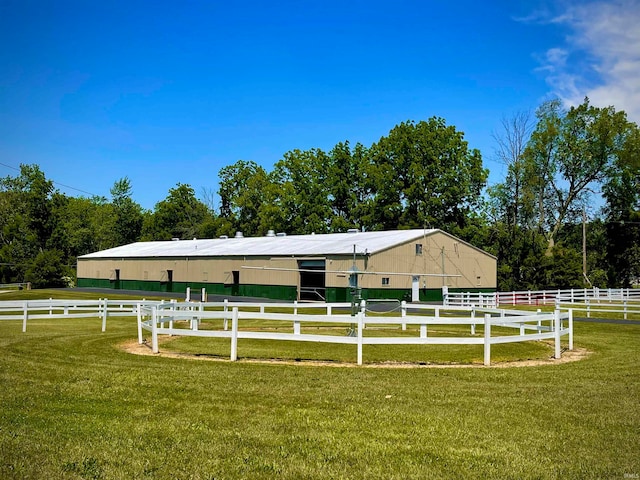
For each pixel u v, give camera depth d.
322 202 77.62
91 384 10.19
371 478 5.93
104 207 111.19
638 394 9.80
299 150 79.31
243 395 9.43
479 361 14.14
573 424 7.92
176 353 14.69
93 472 6.01
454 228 63.97
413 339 13.11
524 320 14.20
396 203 67.25
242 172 90.88
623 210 63.59
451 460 6.46
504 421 8.03
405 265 44.69
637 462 6.45
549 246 63.31
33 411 8.29
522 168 63.62
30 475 5.90
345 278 42.50
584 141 63.41
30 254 78.38
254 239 59.78
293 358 14.05
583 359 14.69
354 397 9.39
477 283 50.62
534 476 6.01
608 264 66.00
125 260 64.75
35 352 14.27
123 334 19.72
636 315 32.78
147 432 7.34
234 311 13.44
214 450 6.70
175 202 97.00
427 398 9.38
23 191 92.12
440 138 66.88
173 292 58.25
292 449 6.77
